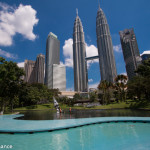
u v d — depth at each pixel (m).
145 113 21.34
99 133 9.70
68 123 12.52
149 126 11.58
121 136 8.78
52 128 10.36
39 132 9.95
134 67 165.62
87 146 7.12
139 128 10.86
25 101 68.38
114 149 6.57
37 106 68.00
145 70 49.03
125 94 55.41
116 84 54.66
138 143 7.32
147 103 35.06
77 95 115.44
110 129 10.83
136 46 175.25
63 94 179.38
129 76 172.50
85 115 21.48
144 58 156.12
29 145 7.38
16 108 62.81
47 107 66.50
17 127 10.85
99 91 61.62
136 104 38.66
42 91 73.75
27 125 11.73
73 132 10.11
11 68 26.47
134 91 49.19
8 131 9.82
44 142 7.87
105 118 15.17
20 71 29.02
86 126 12.13
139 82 44.62
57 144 7.53
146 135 8.85
